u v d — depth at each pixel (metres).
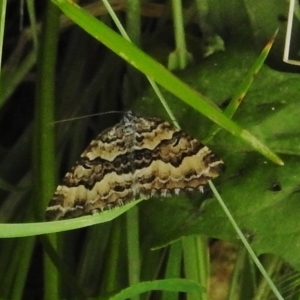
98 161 0.15
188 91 0.14
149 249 0.17
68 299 0.17
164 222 0.16
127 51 0.14
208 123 0.16
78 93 0.18
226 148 0.16
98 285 0.17
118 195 0.15
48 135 0.16
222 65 0.16
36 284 0.18
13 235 0.14
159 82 0.14
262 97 0.16
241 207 0.16
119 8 0.18
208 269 0.17
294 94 0.16
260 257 0.17
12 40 0.19
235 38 0.17
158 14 0.18
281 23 0.17
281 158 0.16
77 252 0.18
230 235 0.16
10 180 0.18
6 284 0.17
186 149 0.14
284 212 0.16
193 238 0.16
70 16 0.14
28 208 0.17
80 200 0.14
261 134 0.16
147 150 0.15
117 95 0.18
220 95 0.16
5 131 0.19
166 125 0.15
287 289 0.17
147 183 0.15
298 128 0.16
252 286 0.17
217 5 0.17
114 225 0.17
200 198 0.16
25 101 0.19
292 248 0.16
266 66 0.16
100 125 0.18
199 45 0.17
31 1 0.17
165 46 0.17
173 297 0.17
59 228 0.14
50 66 0.16
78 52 0.19
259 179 0.16
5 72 0.18
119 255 0.17
